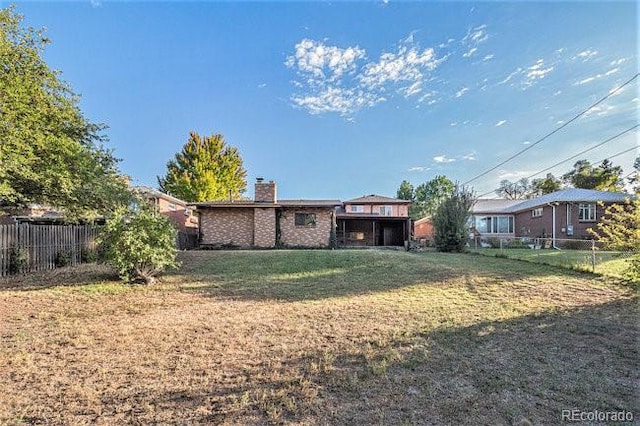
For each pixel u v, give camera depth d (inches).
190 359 167.9
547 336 197.3
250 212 796.6
